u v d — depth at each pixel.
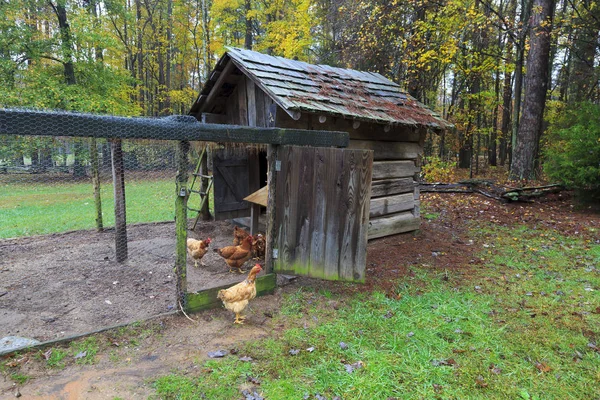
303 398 2.71
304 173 4.50
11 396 2.60
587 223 8.32
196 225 8.07
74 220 8.31
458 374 3.07
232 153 7.36
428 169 14.69
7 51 13.16
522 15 14.81
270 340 3.48
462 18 12.77
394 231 7.10
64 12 14.65
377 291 4.74
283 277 5.10
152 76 25.48
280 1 18.70
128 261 5.69
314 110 4.94
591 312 4.21
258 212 6.41
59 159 6.00
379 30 14.29
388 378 2.97
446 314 4.13
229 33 23.75
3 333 3.51
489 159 22.36
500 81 19.94
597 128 9.00
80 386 2.74
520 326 3.89
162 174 7.09
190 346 3.35
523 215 9.06
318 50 20.55
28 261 5.60
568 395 2.85
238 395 2.72
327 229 4.60
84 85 15.32
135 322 3.65
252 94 6.19
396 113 6.40
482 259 6.10
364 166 4.48
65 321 3.79
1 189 7.27
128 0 24.80
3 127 2.70
